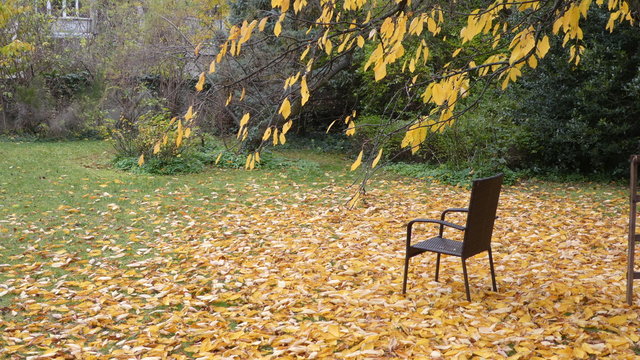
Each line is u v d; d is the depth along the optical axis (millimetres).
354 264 5871
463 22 11117
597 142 11172
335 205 9016
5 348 3982
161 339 4121
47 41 17906
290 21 12633
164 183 10836
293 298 4895
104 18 19078
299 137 17766
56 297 5078
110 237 7168
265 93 13500
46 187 10219
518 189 10570
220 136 14750
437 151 12375
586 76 11312
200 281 5523
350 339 3988
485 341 3877
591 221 7781
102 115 16625
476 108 11461
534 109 11695
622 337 3857
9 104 17438
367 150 13523
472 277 5359
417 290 5027
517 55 3111
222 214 8539
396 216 8172
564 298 4664
